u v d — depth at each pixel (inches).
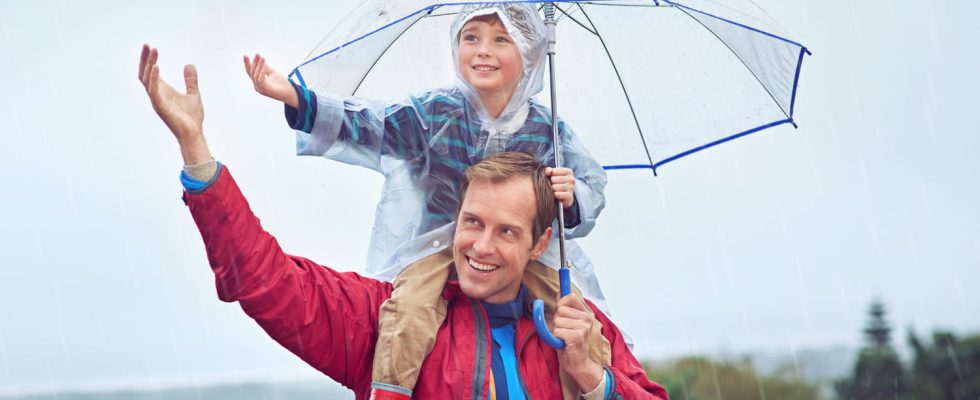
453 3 123.1
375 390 121.0
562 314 125.6
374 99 140.1
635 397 126.7
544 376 126.5
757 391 466.6
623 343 138.7
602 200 148.4
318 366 124.8
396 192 138.7
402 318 123.6
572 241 142.6
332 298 124.5
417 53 149.4
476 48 140.0
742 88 150.3
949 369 442.9
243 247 116.4
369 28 128.5
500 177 127.4
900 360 459.2
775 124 149.7
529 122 144.1
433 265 130.0
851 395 458.0
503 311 129.2
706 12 131.3
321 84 143.3
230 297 118.3
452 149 139.6
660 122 154.0
